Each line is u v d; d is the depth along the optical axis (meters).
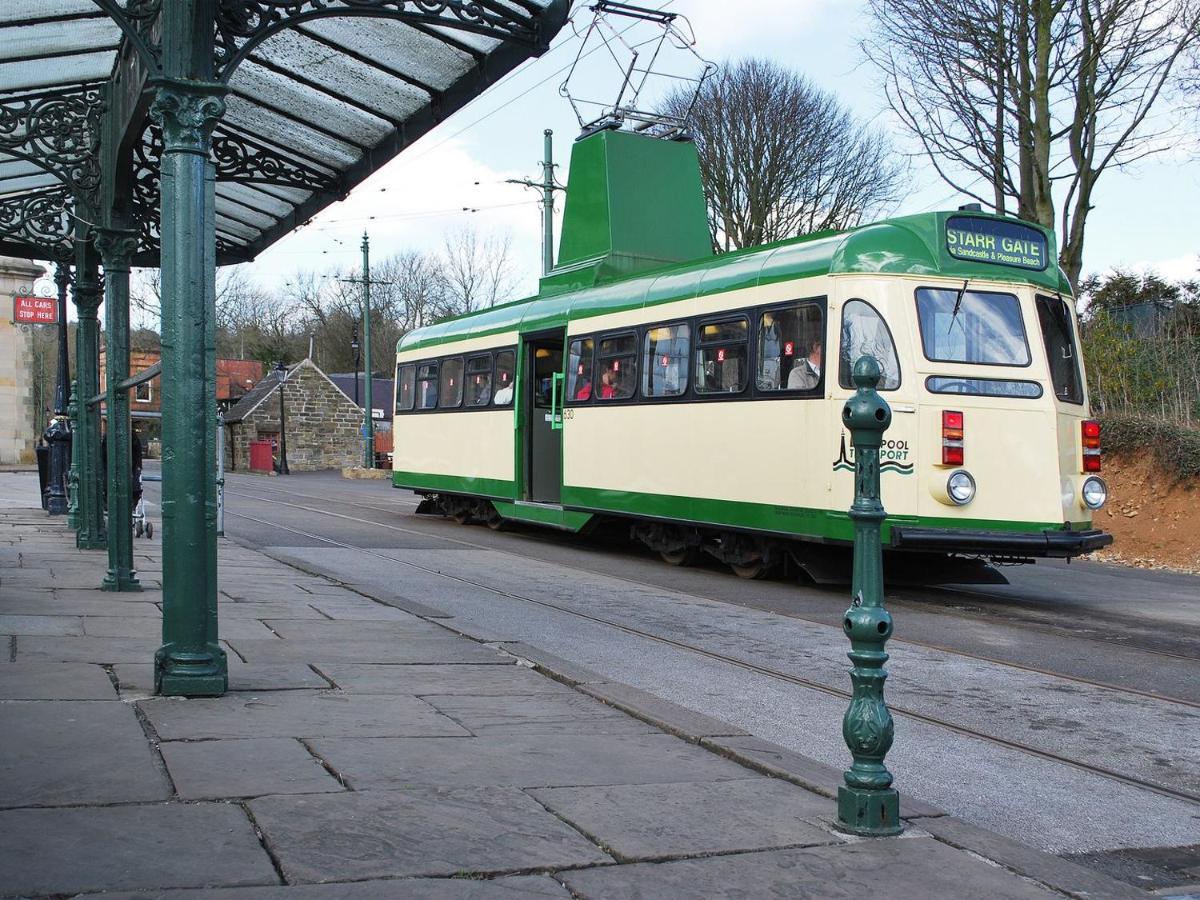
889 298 11.55
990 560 12.31
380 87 8.78
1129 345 21.64
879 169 36.53
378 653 7.66
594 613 10.91
